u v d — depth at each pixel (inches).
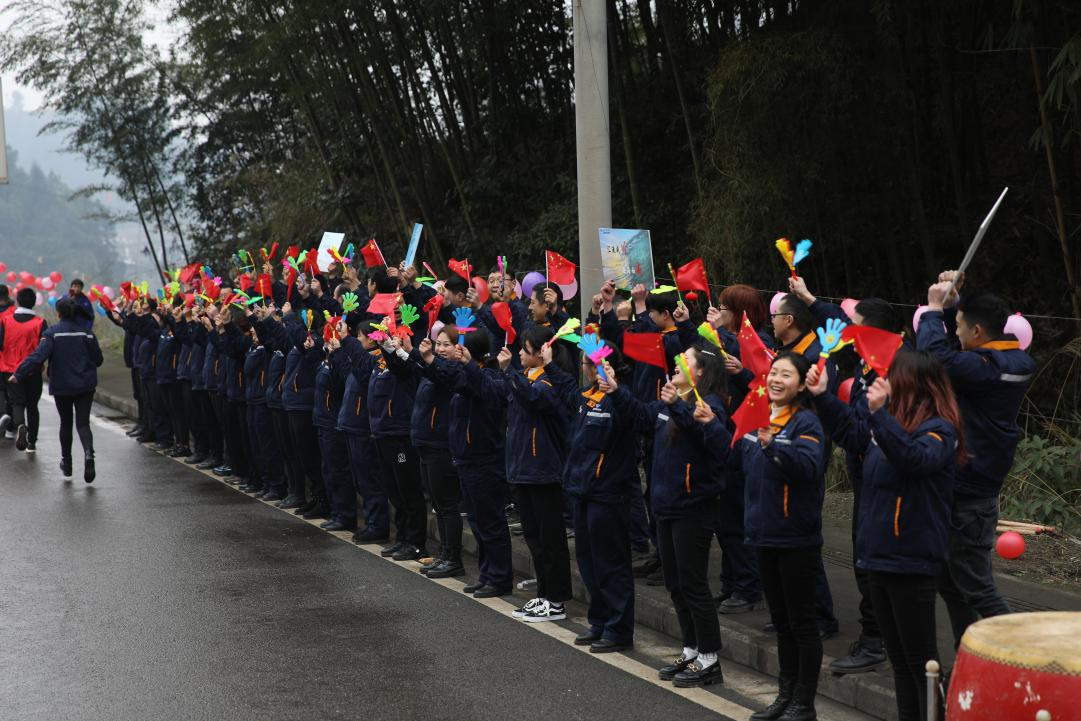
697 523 209.3
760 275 408.8
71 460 450.3
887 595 170.4
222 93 796.6
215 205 891.4
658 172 523.2
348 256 402.6
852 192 407.8
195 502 399.5
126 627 246.8
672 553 214.5
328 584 285.7
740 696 203.3
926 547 166.4
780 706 189.6
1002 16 406.6
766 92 372.8
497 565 277.1
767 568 190.2
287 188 747.4
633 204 493.4
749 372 240.5
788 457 180.9
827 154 383.6
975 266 419.5
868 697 193.3
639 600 255.3
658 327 265.1
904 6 388.8
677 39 499.2
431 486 297.3
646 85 562.6
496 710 195.0
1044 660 117.3
